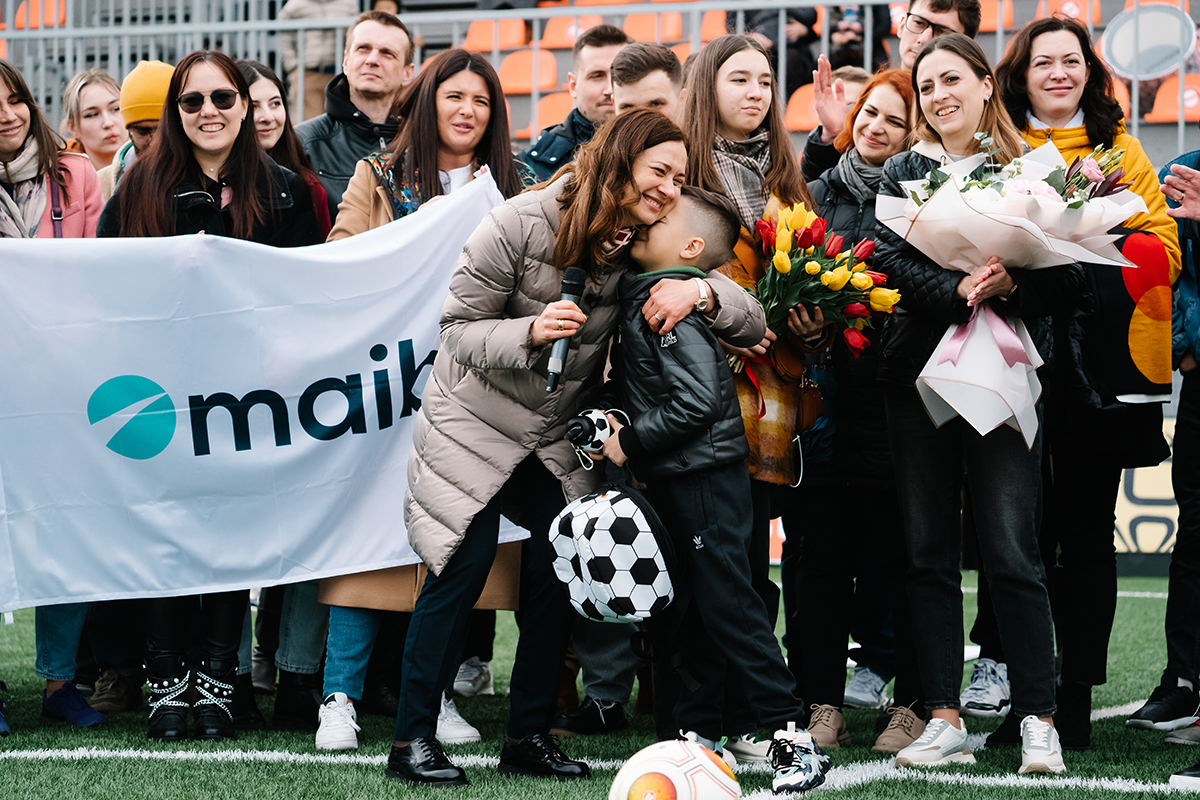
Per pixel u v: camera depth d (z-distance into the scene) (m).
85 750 5.19
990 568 4.96
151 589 5.53
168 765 4.90
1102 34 13.26
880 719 5.90
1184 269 6.09
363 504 5.71
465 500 4.61
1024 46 5.74
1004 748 5.37
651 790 3.86
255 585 5.57
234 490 5.62
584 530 4.32
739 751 5.27
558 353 4.32
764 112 5.36
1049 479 5.57
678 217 4.49
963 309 4.85
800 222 4.90
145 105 6.84
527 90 15.94
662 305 4.36
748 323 4.57
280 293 5.67
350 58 7.98
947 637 5.08
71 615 5.78
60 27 15.65
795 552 6.43
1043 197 4.67
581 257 4.42
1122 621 9.38
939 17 7.23
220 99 5.77
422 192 5.97
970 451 4.97
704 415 4.29
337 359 5.71
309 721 5.78
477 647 6.95
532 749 4.79
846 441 5.60
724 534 4.42
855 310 4.96
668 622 4.51
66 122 9.07
